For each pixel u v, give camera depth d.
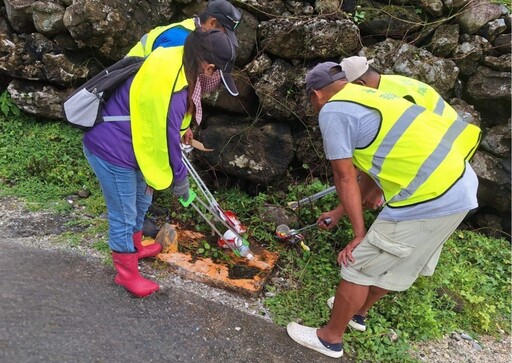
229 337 2.54
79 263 2.82
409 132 2.21
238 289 2.93
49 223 3.26
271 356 2.50
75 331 2.29
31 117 4.14
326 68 2.46
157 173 2.29
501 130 4.05
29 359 2.08
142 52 2.94
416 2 3.77
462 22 3.85
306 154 3.85
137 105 2.19
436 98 2.84
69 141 3.97
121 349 2.27
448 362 2.87
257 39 3.69
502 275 3.84
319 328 2.68
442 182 2.20
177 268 2.99
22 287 2.47
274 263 3.25
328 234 3.52
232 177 3.99
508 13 3.90
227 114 3.88
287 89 3.72
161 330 2.45
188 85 2.20
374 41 3.86
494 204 4.27
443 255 3.71
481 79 3.95
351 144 2.25
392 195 2.29
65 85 3.98
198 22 2.87
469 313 3.33
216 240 3.34
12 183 3.68
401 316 3.02
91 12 3.47
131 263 2.57
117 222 2.46
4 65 3.86
